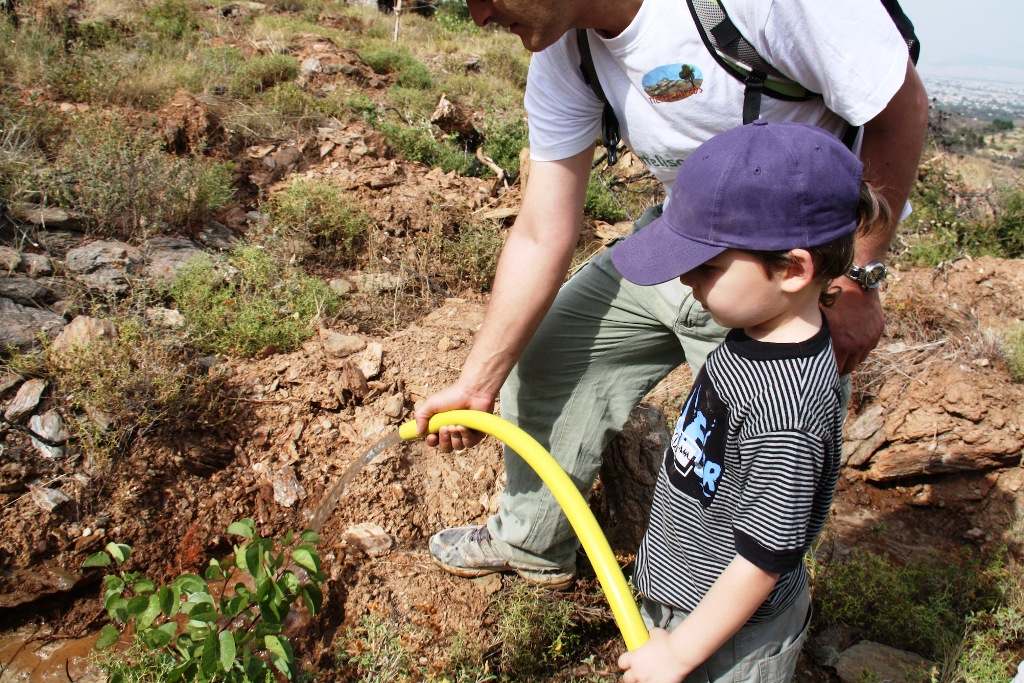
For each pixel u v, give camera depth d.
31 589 2.86
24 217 4.37
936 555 3.42
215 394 3.42
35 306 3.77
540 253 2.19
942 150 9.46
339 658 2.54
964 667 2.69
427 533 3.03
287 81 8.23
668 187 2.16
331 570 2.83
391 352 3.76
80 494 3.04
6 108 5.43
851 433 3.97
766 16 1.64
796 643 1.83
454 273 4.86
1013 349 4.12
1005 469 3.78
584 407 2.45
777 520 1.44
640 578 1.95
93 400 3.21
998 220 6.31
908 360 4.14
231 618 2.39
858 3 1.61
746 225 1.42
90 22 8.33
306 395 3.51
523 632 2.54
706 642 1.52
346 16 13.09
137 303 3.87
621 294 2.29
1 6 7.90
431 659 2.51
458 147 7.35
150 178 4.72
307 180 5.50
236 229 5.03
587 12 1.78
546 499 2.52
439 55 11.55
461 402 2.24
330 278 4.65
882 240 1.76
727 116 1.82
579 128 2.11
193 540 3.06
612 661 2.70
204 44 8.97
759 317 1.50
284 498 3.16
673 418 3.65
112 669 2.40
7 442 3.08
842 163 1.45
